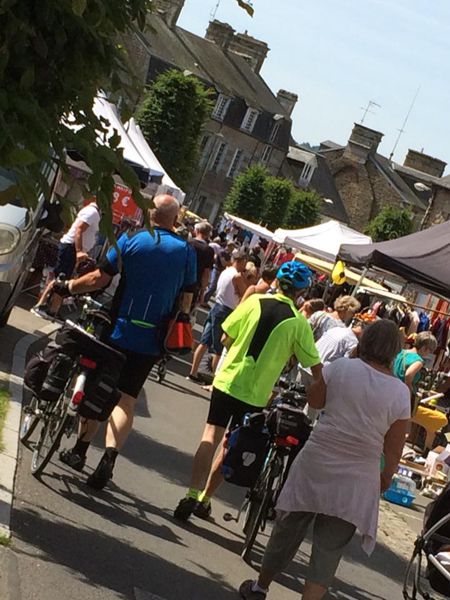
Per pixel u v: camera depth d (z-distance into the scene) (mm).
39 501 8180
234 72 104250
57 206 5293
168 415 14539
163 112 73000
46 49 4641
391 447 6930
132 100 5164
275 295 9172
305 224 98688
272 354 9039
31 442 9609
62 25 4711
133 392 9148
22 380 11789
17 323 15680
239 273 18594
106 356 8578
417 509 15281
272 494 8695
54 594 6371
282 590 8398
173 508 9594
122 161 4996
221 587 7762
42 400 8938
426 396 21625
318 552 6934
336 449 6926
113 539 7957
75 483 9078
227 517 9664
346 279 37750
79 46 4859
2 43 4543
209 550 8672
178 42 95875
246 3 5289
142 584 7195
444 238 17812
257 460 8719
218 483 9547
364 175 111562
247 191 94312
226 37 104688
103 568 7215
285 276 9062
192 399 16734
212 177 103562
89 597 6551
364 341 7031
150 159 22422
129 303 8984
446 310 39719
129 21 5066
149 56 89438
